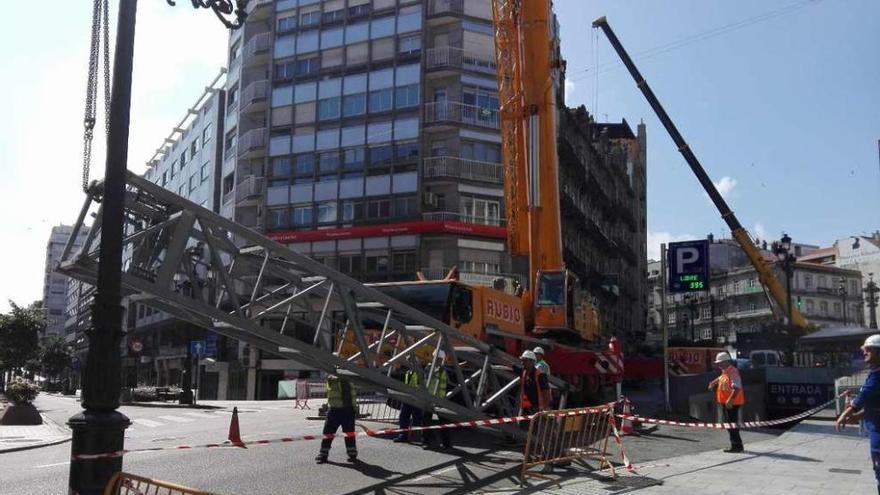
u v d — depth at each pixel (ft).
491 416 38.40
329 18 142.61
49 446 45.34
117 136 18.31
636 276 265.75
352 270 129.29
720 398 37.63
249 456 34.09
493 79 133.69
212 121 176.86
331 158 137.28
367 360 30.55
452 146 128.98
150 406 91.61
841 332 93.66
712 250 347.56
